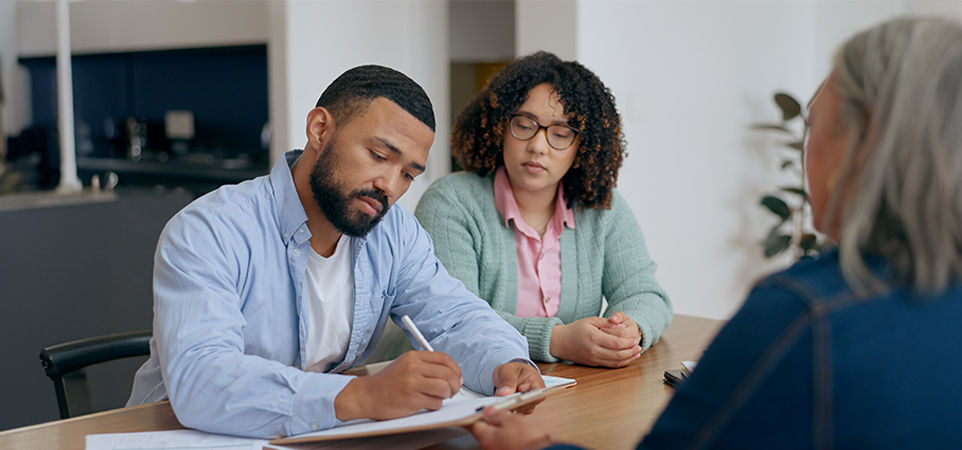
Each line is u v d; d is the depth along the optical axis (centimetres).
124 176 572
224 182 512
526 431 101
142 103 631
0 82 639
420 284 159
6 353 295
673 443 82
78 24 632
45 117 648
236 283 137
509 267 186
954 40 77
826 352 75
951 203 76
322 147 134
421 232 164
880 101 78
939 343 77
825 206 86
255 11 529
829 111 84
